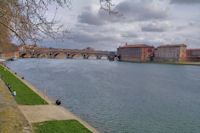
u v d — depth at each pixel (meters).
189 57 163.00
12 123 2.24
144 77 68.19
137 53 190.62
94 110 24.08
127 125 19.38
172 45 170.88
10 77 36.81
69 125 13.64
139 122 20.62
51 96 30.27
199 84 54.16
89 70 83.88
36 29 4.68
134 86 46.28
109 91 37.56
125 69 102.56
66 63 123.50
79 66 103.94
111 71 85.69
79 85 42.84
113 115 22.50
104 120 20.53
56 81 47.16
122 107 26.31
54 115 16.00
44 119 14.29
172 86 49.50
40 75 57.34
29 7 4.50
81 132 12.55
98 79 55.56
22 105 18.33
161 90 42.56
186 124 20.70
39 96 24.03
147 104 28.94
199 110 26.47
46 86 39.59
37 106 18.83
